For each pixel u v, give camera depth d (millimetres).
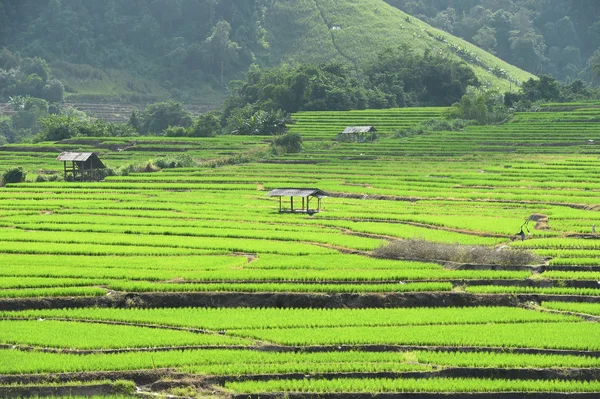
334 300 47375
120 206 83125
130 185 100438
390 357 37938
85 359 37406
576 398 35062
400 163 120250
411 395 34906
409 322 42938
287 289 48000
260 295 47500
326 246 62500
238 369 36375
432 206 83938
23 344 39406
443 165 115625
